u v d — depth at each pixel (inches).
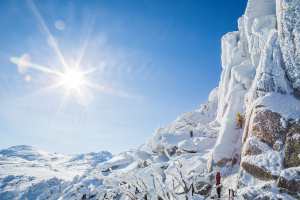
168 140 1464.1
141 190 526.0
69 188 1322.6
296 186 588.1
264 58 917.8
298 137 691.4
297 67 834.8
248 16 1350.9
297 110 754.8
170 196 501.7
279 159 681.6
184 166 978.7
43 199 1633.9
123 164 1523.1
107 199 685.9
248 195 600.7
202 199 534.9
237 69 1234.6
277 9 945.5
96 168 1558.8
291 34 867.4
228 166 845.2
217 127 1362.0
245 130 845.8
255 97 894.4
